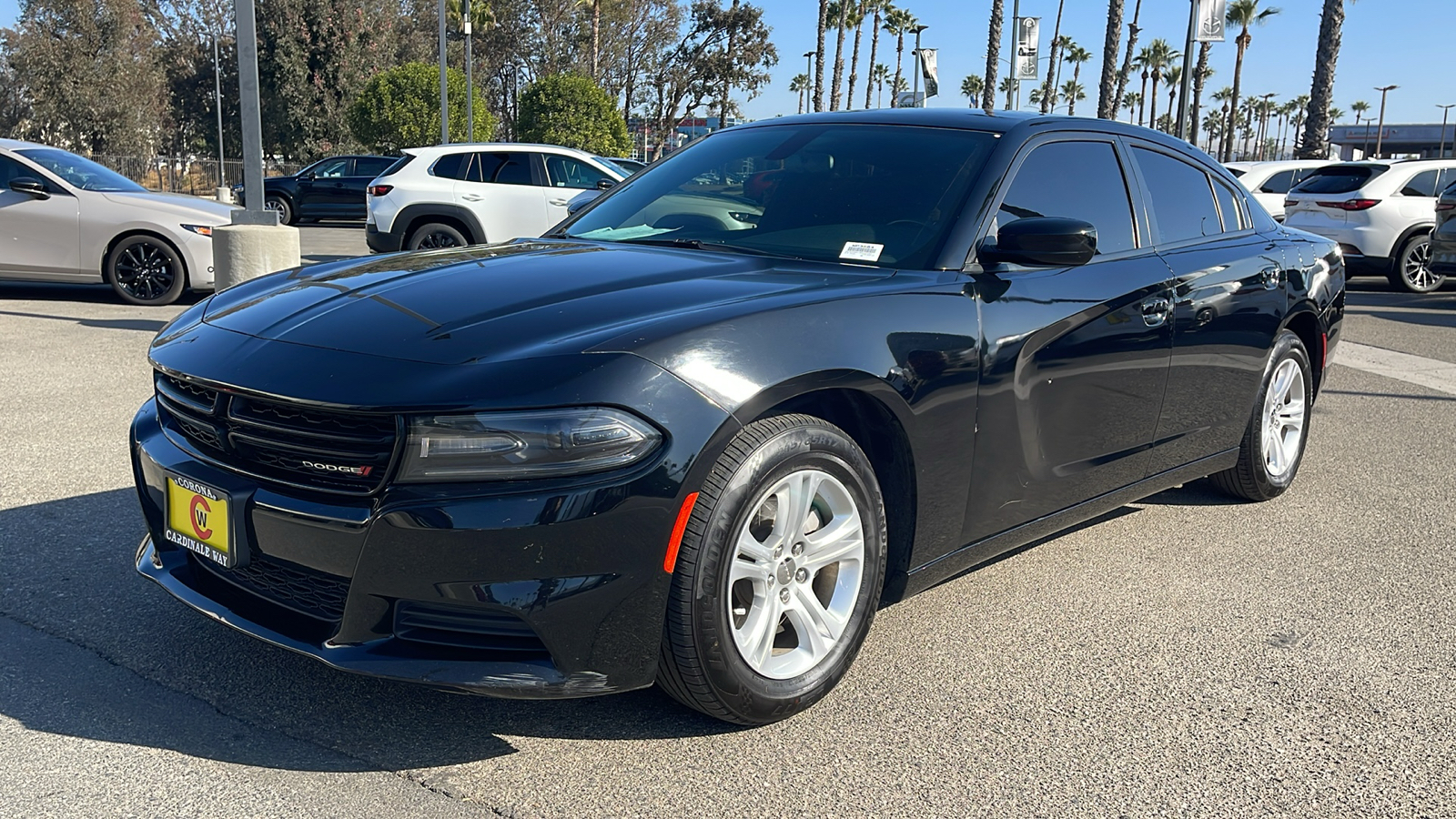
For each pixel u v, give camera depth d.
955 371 2.81
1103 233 3.53
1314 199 13.81
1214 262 3.94
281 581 2.45
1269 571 3.86
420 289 2.69
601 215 3.64
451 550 2.18
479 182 12.33
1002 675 2.97
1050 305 3.12
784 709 2.59
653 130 57.78
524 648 2.28
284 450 2.35
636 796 2.32
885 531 2.79
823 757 2.51
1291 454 4.71
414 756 2.46
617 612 2.28
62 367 6.84
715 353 2.36
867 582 2.75
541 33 54.25
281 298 2.80
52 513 4.05
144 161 38.62
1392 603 3.57
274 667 2.88
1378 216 13.08
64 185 9.70
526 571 2.19
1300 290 4.47
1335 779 2.47
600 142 40.66
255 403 2.41
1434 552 4.08
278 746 2.49
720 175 3.60
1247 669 3.05
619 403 2.21
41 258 9.66
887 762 2.50
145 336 8.06
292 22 41.69
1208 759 2.55
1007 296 3.01
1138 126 3.96
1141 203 3.76
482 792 2.33
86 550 3.69
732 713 2.52
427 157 12.30
